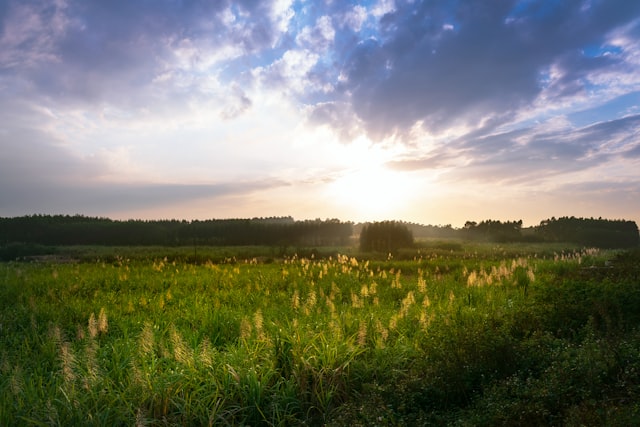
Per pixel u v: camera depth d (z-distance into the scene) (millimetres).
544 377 5879
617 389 5398
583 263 22797
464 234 96312
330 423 5410
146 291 14727
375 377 6895
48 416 5105
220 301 12906
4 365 6359
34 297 13445
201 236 101500
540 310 9289
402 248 58062
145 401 5703
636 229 96625
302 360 6652
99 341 8125
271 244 94812
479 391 6094
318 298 13234
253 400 5996
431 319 8891
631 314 9180
